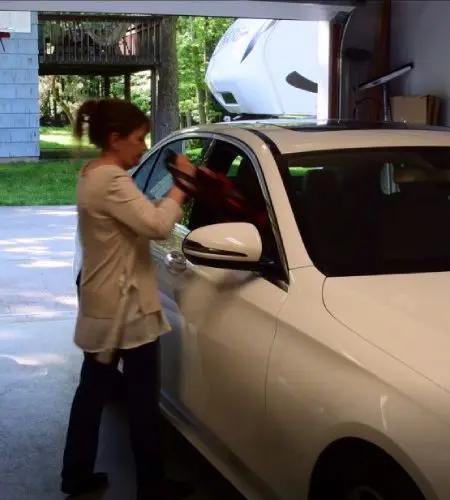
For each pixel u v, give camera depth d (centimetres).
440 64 630
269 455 278
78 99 2261
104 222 319
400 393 224
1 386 502
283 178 316
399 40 688
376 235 304
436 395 217
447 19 615
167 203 318
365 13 704
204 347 321
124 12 664
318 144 338
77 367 539
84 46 1622
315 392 249
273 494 283
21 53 1580
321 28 755
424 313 254
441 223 315
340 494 252
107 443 416
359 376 237
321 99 764
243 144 346
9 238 1066
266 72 973
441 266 293
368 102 712
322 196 315
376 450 230
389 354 236
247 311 297
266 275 299
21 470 389
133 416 337
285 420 264
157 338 335
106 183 313
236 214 331
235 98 1077
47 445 417
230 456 315
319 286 277
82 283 332
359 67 722
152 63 1652
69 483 358
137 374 333
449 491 207
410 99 633
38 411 462
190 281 344
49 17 1571
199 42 2144
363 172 325
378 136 353
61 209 1348
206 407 325
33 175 1578
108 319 326
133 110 326
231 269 296
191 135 402
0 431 434
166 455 400
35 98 1619
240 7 664
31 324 645
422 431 214
